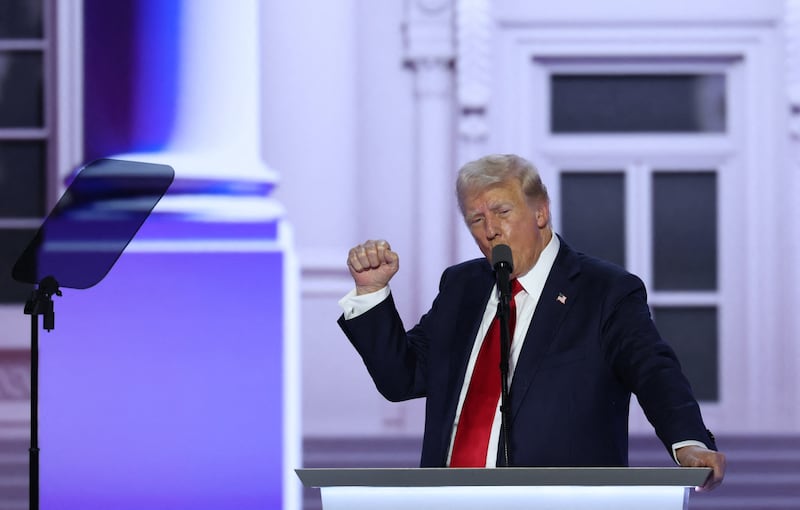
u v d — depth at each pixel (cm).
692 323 2755
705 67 2731
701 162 2742
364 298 988
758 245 2706
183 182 1742
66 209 1174
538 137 2734
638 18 2689
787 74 2644
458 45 2639
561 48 2697
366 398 2480
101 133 1748
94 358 1714
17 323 2455
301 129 2505
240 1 1783
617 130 2753
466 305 995
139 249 1725
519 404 923
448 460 941
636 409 2550
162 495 1708
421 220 2658
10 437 2212
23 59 2614
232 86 1775
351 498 767
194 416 1719
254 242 1758
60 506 1698
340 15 2516
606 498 764
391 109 2686
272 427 1723
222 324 1730
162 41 1752
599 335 939
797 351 2650
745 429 2275
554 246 984
